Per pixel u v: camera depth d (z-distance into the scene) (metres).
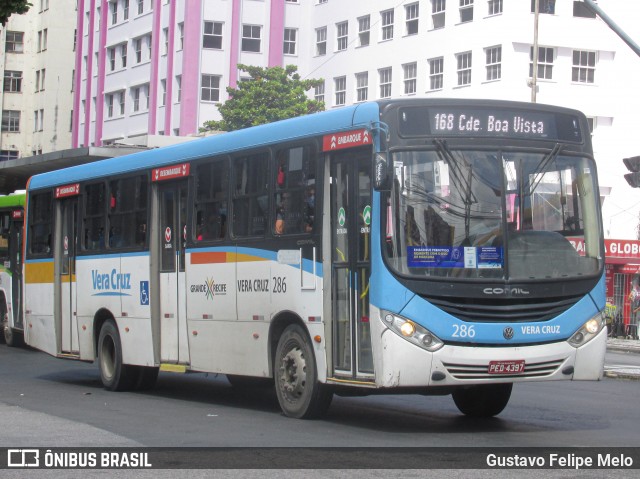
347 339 12.46
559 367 12.02
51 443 11.28
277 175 13.91
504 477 9.20
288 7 66.38
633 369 23.16
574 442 11.40
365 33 61.91
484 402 13.80
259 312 14.13
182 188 16.31
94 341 18.83
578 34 53.88
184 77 64.81
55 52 89.50
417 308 11.58
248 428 12.56
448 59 55.75
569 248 12.25
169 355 16.52
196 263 15.70
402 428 12.62
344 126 12.63
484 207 11.97
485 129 12.21
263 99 50.38
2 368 22.80
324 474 9.33
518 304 11.84
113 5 75.75
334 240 12.77
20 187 32.66
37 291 20.86
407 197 11.82
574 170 12.50
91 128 78.25
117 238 18.03
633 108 55.09
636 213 55.28
